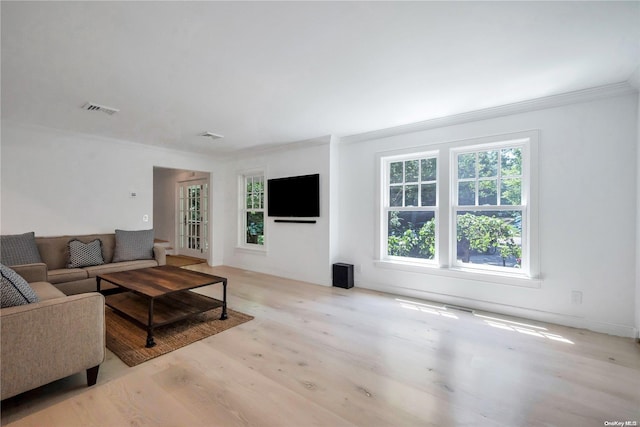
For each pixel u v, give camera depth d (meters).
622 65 2.27
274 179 5.12
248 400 1.76
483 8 1.63
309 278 4.68
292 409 1.68
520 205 3.18
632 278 2.63
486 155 3.40
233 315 3.17
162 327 2.83
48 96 2.85
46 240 3.78
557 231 2.93
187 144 4.86
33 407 1.68
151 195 4.98
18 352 1.59
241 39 1.93
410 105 3.12
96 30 1.81
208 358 2.25
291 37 1.91
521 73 2.41
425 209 3.83
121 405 1.71
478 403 1.74
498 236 3.33
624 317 2.66
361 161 4.33
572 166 2.86
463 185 3.55
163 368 2.11
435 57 2.16
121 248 4.18
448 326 2.88
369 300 3.71
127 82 2.55
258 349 2.40
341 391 1.85
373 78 2.49
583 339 2.59
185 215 7.41
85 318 1.85
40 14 1.65
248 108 3.19
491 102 3.04
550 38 1.92
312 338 2.61
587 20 1.73
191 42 1.96
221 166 6.07
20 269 2.86
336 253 4.55
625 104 2.64
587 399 1.78
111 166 4.53
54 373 1.72
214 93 2.79
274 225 5.18
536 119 3.03
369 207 4.25
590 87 2.67
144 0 1.54
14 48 2.01
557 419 1.61
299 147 4.80
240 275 5.16
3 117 3.48
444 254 3.61
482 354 2.33
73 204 4.16
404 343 2.52
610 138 2.70
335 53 2.11
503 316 3.14
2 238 3.34
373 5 1.60
